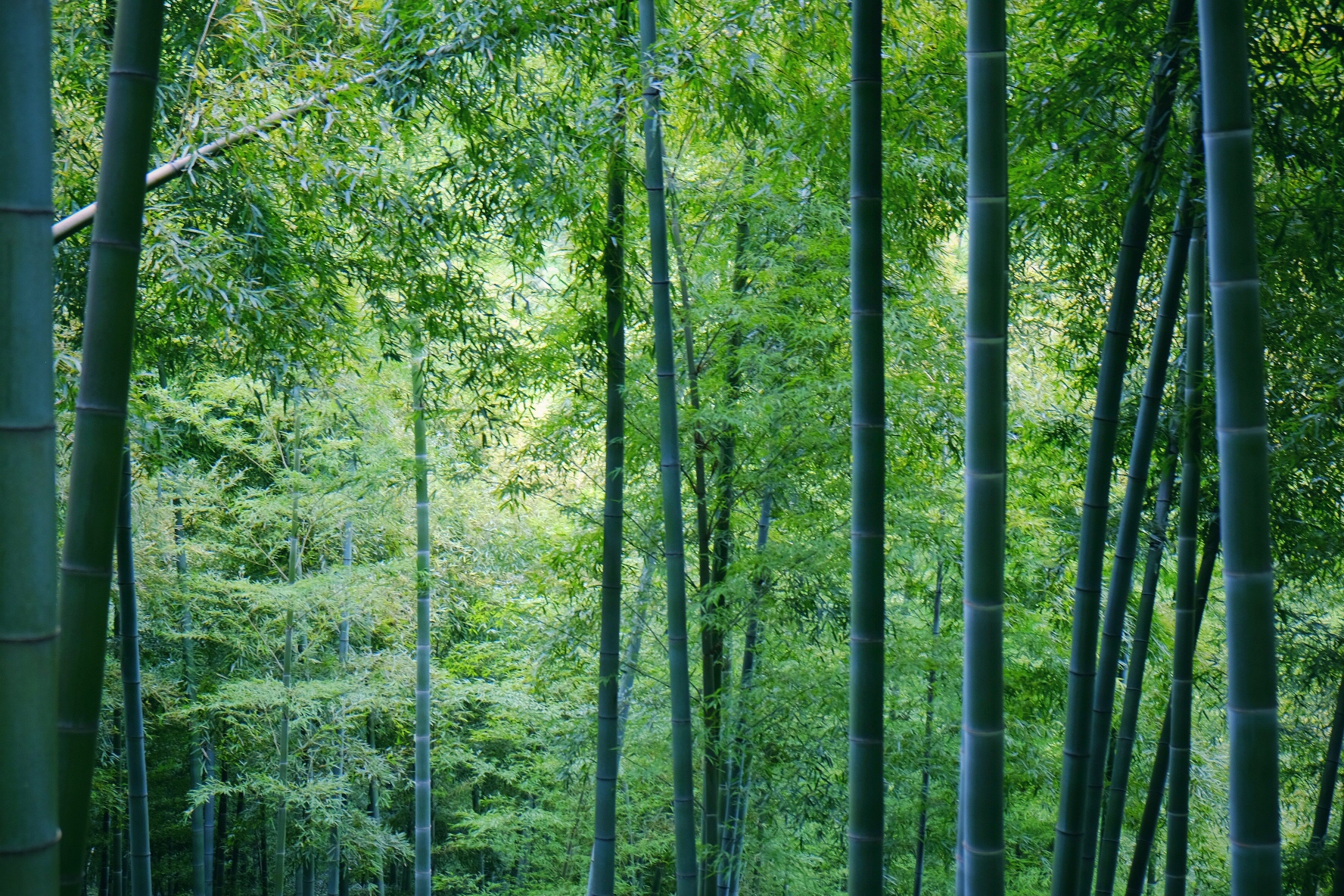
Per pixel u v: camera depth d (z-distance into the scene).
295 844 9.70
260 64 4.21
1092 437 3.49
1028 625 6.64
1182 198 3.71
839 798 5.82
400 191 4.81
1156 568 5.21
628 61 4.57
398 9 4.45
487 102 4.64
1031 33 4.65
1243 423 1.98
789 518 5.70
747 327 5.58
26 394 1.39
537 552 6.97
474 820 9.38
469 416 5.88
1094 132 3.57
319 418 8.66
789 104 4.98
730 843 6.16
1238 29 1.97
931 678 5.87
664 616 6.27
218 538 9.93
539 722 9.18
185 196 4.48
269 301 4.50
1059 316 6.09
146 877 5.62
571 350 5.49
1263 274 4.30
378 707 9.06
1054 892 3.59
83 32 4.22
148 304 4.86
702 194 5.84
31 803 1.39
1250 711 1.98
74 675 1.88
